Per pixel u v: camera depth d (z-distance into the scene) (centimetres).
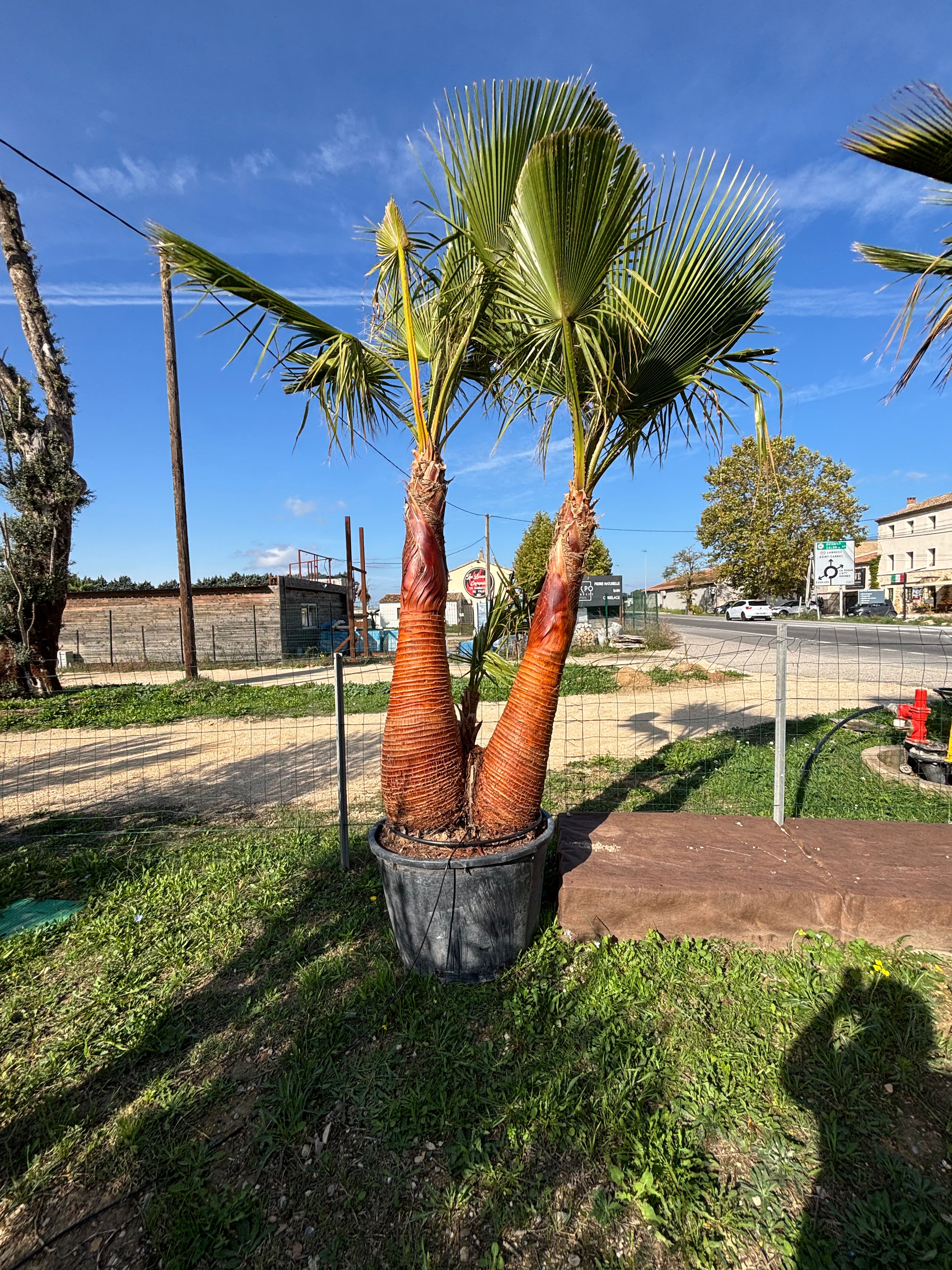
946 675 1254
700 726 850
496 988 266
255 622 2111
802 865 309
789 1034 236
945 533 3750
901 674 1245
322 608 2589
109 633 2127
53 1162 196
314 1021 251
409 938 273
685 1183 179
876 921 278
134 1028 253
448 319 298
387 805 287
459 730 324
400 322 348
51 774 690
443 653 281
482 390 345
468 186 263
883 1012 244
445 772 278
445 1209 176
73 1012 267
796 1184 180
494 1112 205
